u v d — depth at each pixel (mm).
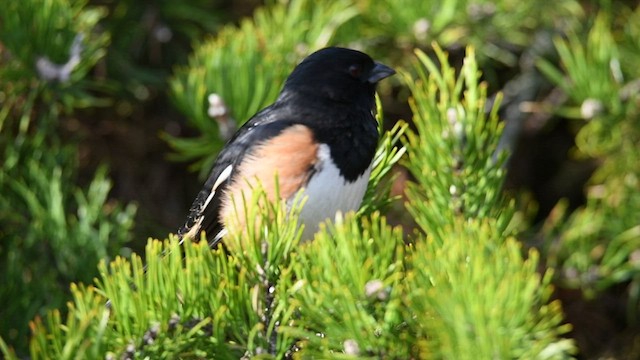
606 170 10234
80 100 9422
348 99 7578
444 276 4898
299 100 7586
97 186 9055
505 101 11742
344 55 7699
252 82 8742
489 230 6211
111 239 8930
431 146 6914
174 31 11492
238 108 8703
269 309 5695
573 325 11430
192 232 7703
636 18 10375
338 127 7336
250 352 5453
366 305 5293
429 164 6918
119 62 11086
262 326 5570
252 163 7215
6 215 8875
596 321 11445
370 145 7375
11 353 5238
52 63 8977
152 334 5480
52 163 9203
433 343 4906
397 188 10961
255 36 9133
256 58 8883
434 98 6992
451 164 6867
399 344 5172
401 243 5492
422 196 7262
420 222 6668
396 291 5238
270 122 7504
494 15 9945
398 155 7246
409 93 10703
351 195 7266
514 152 12297
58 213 8633
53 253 8680
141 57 11445
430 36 9797
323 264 5340
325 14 9555
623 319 11461
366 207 7398
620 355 11328
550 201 12703
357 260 5281
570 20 11086
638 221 9711
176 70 10188
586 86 9555
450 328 4754
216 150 8953
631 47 10125
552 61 11516
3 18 8977
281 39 9391
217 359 5566
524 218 10961
